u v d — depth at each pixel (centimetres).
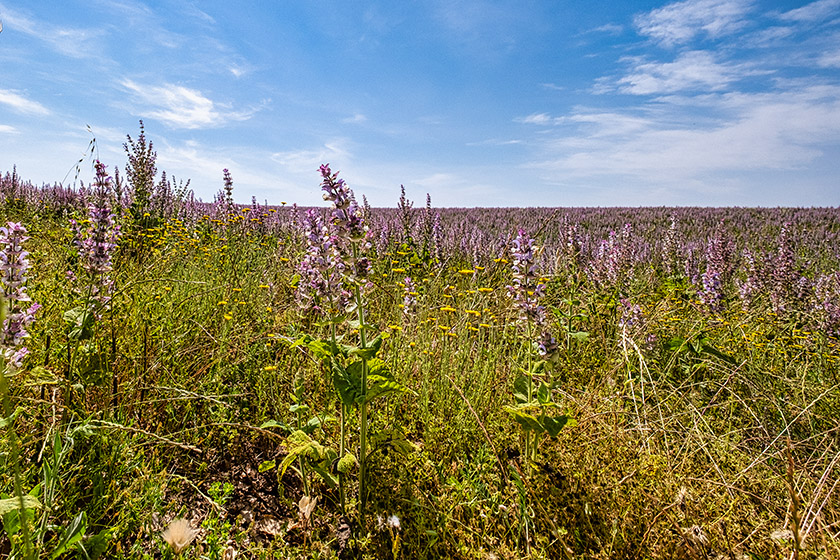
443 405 338
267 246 784
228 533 216
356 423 308
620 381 395
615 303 532
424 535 232
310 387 330
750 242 1460
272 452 286
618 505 245
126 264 473
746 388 392
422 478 274
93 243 324
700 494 249
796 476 267
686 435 304
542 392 273
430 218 955
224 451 280
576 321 510
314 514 242
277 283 532
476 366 380
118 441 232
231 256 628
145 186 786
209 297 449
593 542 230
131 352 313
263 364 346
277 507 247
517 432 312
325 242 277
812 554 212
